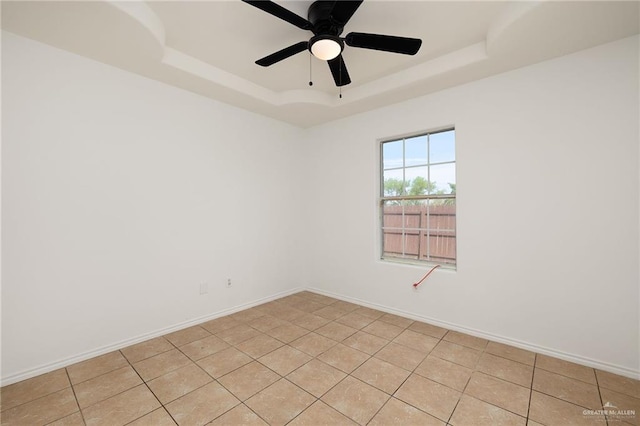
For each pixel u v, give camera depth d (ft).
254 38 7.64
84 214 7.67
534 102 7.97
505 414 5.63
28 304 6.86
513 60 7.77
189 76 8.76
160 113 9.13
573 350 7.45
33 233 6.93
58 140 7.25
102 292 7.97
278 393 6.28
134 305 8.57
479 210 8.91
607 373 6.94
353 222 12.17
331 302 12.32
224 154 10.87
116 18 6.08
